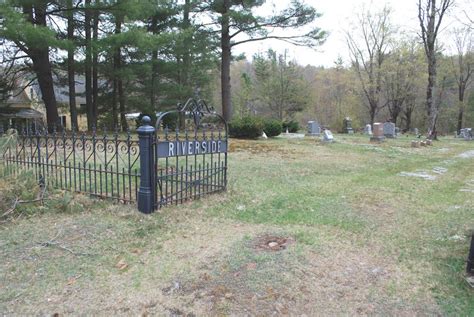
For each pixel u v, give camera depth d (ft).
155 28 67.31
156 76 70.28
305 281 9.59
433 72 67.36
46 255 11.03
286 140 55.26
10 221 13.94
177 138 16.47
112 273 9.97
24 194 15.44
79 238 12.42
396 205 17.89
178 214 15.23
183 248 11.73
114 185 19.79
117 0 44.83
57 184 18.47
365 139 65.92
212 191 19.02
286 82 132.26
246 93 138.41
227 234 13.08
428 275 10.04
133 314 8.10
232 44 70.13
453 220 15.15
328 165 31.60
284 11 63.00
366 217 15.64
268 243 12.21
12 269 10.05
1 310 8.14
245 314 8.12
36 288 9.09
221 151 19.39
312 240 12.52
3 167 16.43
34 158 20.24
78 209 15.28
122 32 45.27
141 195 15.14
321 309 8.37
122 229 13.33
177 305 8.44
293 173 26.89
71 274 9.86
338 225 14.37
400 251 11.75
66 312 8.13
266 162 31.63
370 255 11.40
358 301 8.73
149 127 15.11
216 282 9.47
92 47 44.96
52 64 56.95
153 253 11.33
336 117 148.87
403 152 45.70
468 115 133.59
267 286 9.27
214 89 123.75
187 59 72.59
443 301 8.74
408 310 8.39
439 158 41.27
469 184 24.66
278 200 18.25
